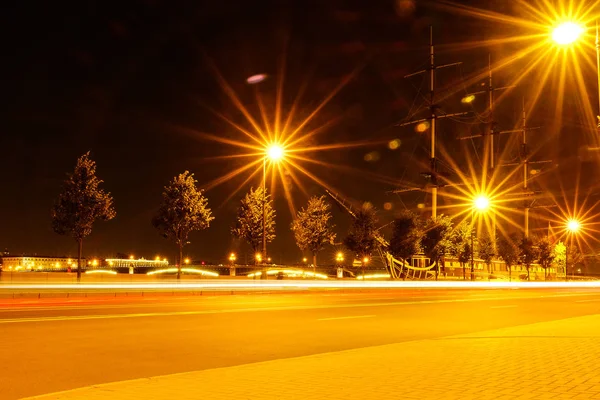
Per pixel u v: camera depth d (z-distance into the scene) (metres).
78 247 36.66
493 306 25.81
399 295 34.44
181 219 40.59
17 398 7.90
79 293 29.14
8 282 31.89
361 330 16.03
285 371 9.16
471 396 7.15
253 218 52.47
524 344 12.27
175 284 35.59
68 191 36.44
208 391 7.68
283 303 25.28
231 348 12.49
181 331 14.84
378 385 7.98
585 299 32.62
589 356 10.45
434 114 69.31
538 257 80.56
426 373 8.86
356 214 52.06
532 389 7.52
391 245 53.03
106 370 9.88
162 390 7.76
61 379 9.12
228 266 56.03
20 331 14.13
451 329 16.59
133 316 18.05
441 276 65.12
